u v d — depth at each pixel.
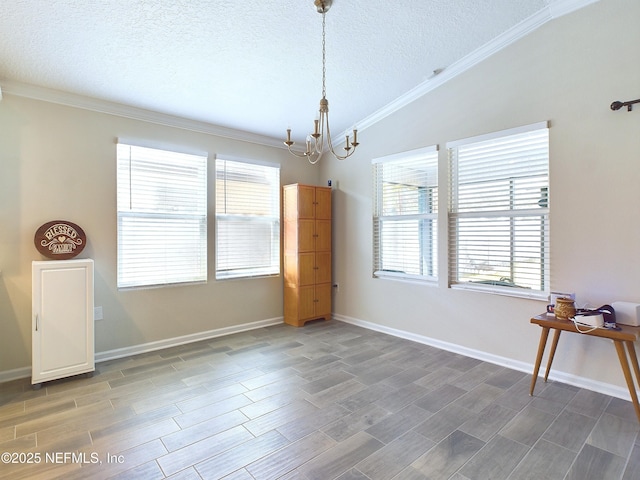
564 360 2.85
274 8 2.42
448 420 2.28
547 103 2.88
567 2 2.71
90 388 2.75
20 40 2.43
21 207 2.96
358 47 2.96
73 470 1.81
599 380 2.68
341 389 2.72
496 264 3.29
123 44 2.58
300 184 4.49
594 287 2.68
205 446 2.01
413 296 3.93
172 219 3.79
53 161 3.10
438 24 2.80
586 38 2.68
